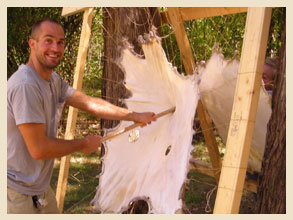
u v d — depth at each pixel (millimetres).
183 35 3500
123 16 3828
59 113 2662
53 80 2525
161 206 2738
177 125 2818
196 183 4574
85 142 2379
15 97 2176
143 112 3109
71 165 5270
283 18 2504
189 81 2621
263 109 2875
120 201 3168
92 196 4234
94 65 5789
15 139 2268
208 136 3576
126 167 3193
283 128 2441
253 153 3139
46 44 2324
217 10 3195
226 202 2051
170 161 2770
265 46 2107
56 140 2256
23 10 5656
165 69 2926
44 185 2449
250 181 3199
